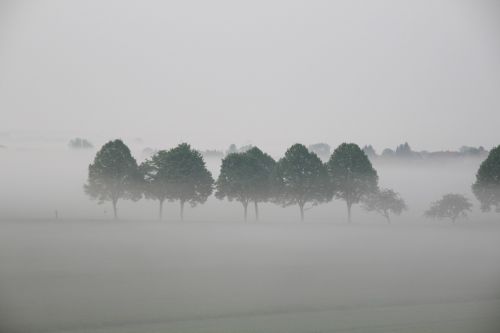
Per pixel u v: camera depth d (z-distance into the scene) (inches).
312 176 4439.0
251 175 4407.0
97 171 4237.2
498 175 4402.1
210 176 4392.2
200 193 4347.9
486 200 4446.4
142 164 4407.0
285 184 4439.0
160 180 4296.3
